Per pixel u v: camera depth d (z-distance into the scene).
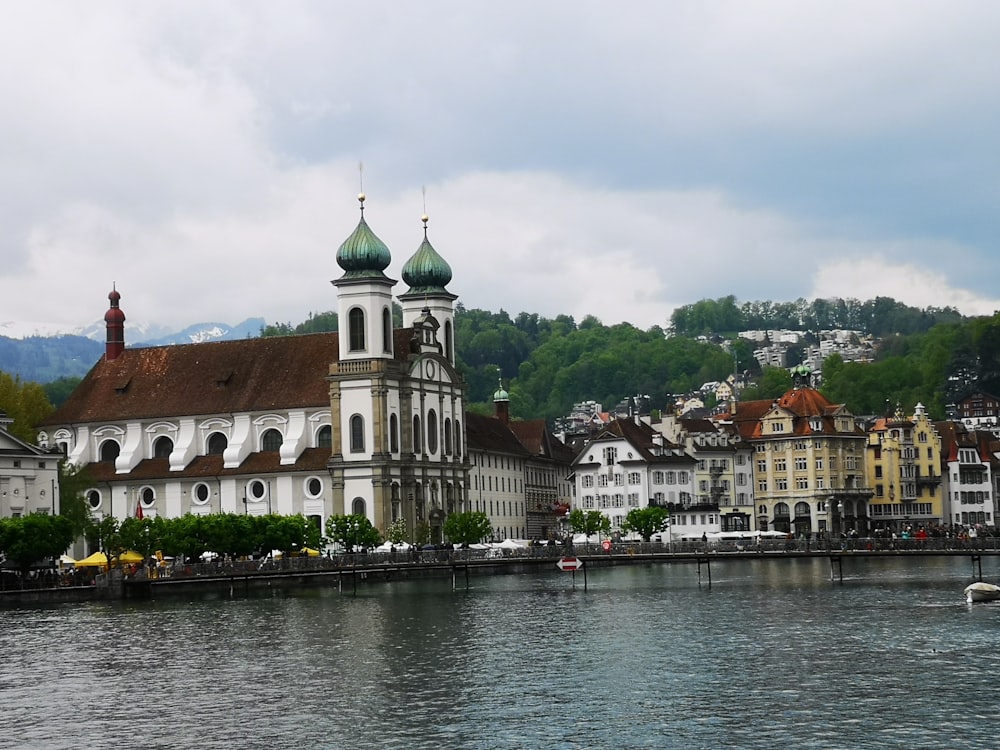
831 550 182.38
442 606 160.00
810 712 92.25
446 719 93.19
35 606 168.62
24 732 93.44
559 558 191.00
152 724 94.56
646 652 117.94
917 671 105.06
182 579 180.62
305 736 89.75
